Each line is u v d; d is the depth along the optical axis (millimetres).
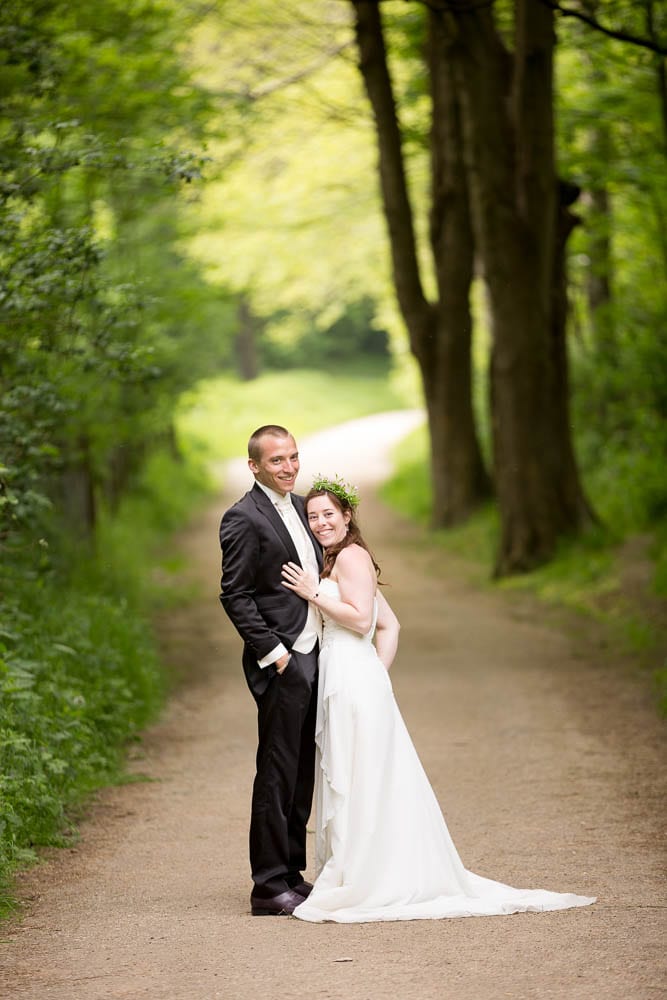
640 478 31922
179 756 14789
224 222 41500
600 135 32750
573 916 8195
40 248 14172
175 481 52531
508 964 7129
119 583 24344
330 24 36844
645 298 35531
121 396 28281
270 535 8750
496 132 27719
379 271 56719
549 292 28922
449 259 37438
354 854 8508
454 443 39625
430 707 17281
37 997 6902
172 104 25094
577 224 29062
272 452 8812
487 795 12422
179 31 27328
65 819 11438
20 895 9414
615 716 16047
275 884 8703
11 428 15234
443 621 25500
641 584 25328
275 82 38312
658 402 33531
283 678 8719
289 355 109938
